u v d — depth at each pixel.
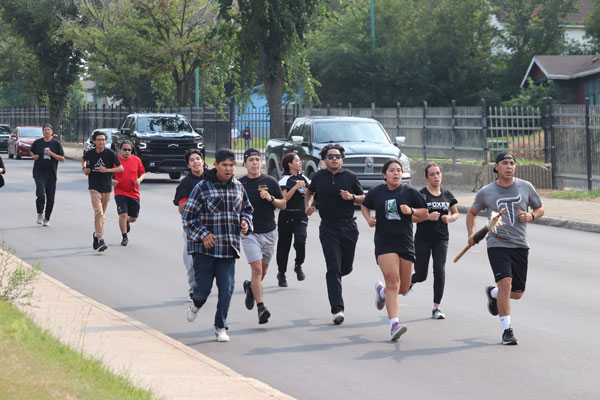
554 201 25.94
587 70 61.19
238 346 10.30
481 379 8.77
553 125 29.70
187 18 58.53
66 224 22.11
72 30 62.56
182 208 12.81
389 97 76.00
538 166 29.55
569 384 8.55
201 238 10.21
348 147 26.11
